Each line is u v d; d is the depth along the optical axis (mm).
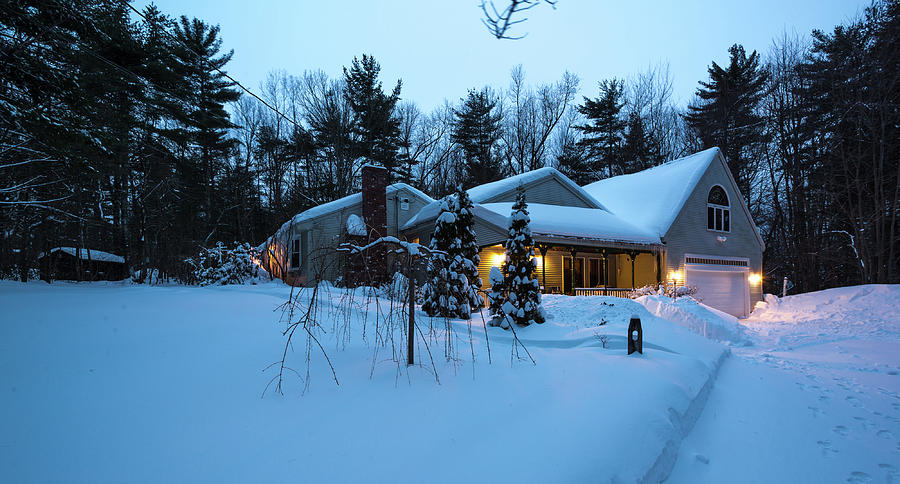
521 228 8977
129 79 16203
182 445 2539
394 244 4910
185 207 26828
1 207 14062
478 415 3342
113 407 3021
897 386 6395
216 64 27797
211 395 3389
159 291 11109
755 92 31297
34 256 20438
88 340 4754
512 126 38844
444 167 37375
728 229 20281
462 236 9531
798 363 8250
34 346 4367
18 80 10406
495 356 5453
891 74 20391
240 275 17250
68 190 16531
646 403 3918
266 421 2969
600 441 3025
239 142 30828
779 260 28812
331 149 31906
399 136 35625
